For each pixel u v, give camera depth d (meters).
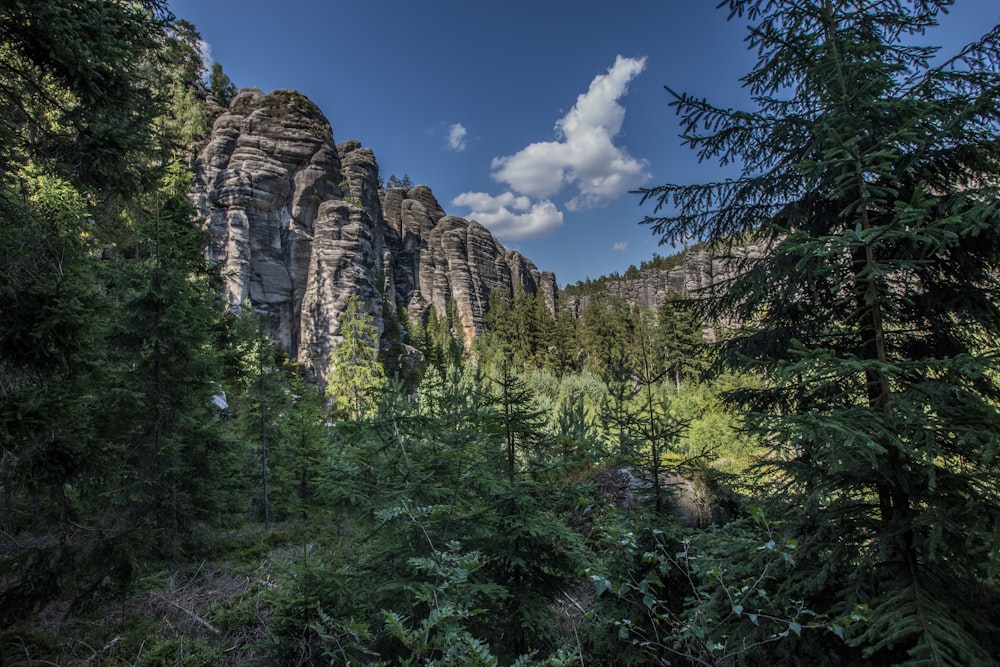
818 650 3.47
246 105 58.75
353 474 5.04
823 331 4.73
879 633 2.88
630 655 4.26
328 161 58.44
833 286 4.23
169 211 13.73
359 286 53.88
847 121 4.06
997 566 2.68
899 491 3.54
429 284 91.25
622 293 129.38
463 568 2.85
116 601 6.50
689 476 8.85
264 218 52.38
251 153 53.88
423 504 4.71
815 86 4.59
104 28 5.08
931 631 2.74
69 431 4.97
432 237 99.12
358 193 70.94
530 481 5.53
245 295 48.41
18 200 5.11
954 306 3.96
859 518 3.71
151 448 8.83
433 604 2.63
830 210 4.81
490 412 5.89
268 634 4.78
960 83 4.02
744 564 3.90
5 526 7.50
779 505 4.41
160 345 9.47
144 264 9.77
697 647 3.18
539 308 78.25
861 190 3.59
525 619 4.65
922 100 4.00
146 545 6.43
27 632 5.50
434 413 6.13
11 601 4.88
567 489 5.51
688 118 5.41
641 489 6.02
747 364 4.36
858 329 4.23
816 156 4.73
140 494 8.38
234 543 10.44
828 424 3.05
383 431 5.50
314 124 59.94
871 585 3.36
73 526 5.71
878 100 4.04
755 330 5.28
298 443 15.64
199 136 52.59
